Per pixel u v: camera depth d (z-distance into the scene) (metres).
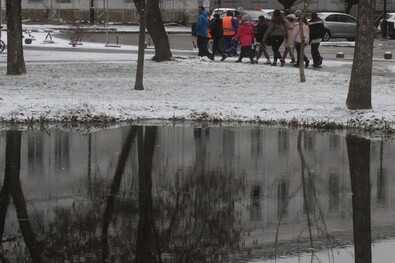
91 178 21.12
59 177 21.19
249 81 42.09
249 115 32.38
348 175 21.92
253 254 15.02
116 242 15.54
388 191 20.05
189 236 16.05
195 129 29.84
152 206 18.28
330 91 38.97
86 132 28.70
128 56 55.81
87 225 16.64
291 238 16.08
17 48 42.19
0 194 19.25
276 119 31.92
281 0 95.69
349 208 18.42
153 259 14.61
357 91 32.28
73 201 18.64
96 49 62.72
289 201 19.02
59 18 100.50
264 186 20.52
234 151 25.39
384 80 43.38
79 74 43.19
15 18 41.97
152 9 50.03
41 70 44.56
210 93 37.69
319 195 19.62
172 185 20.44
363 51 32.00
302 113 32.56
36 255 14.68
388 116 31.34
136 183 20.62
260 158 24.25
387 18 93.56
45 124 30.38
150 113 32.53
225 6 111.62
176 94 37.12
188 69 46.78
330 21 81.06
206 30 55.16
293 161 23.88
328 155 24.83
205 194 19.58
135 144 26.36
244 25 52.50
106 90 37.72
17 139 26.86
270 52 64.06
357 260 14.72
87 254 14.78
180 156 24.41
